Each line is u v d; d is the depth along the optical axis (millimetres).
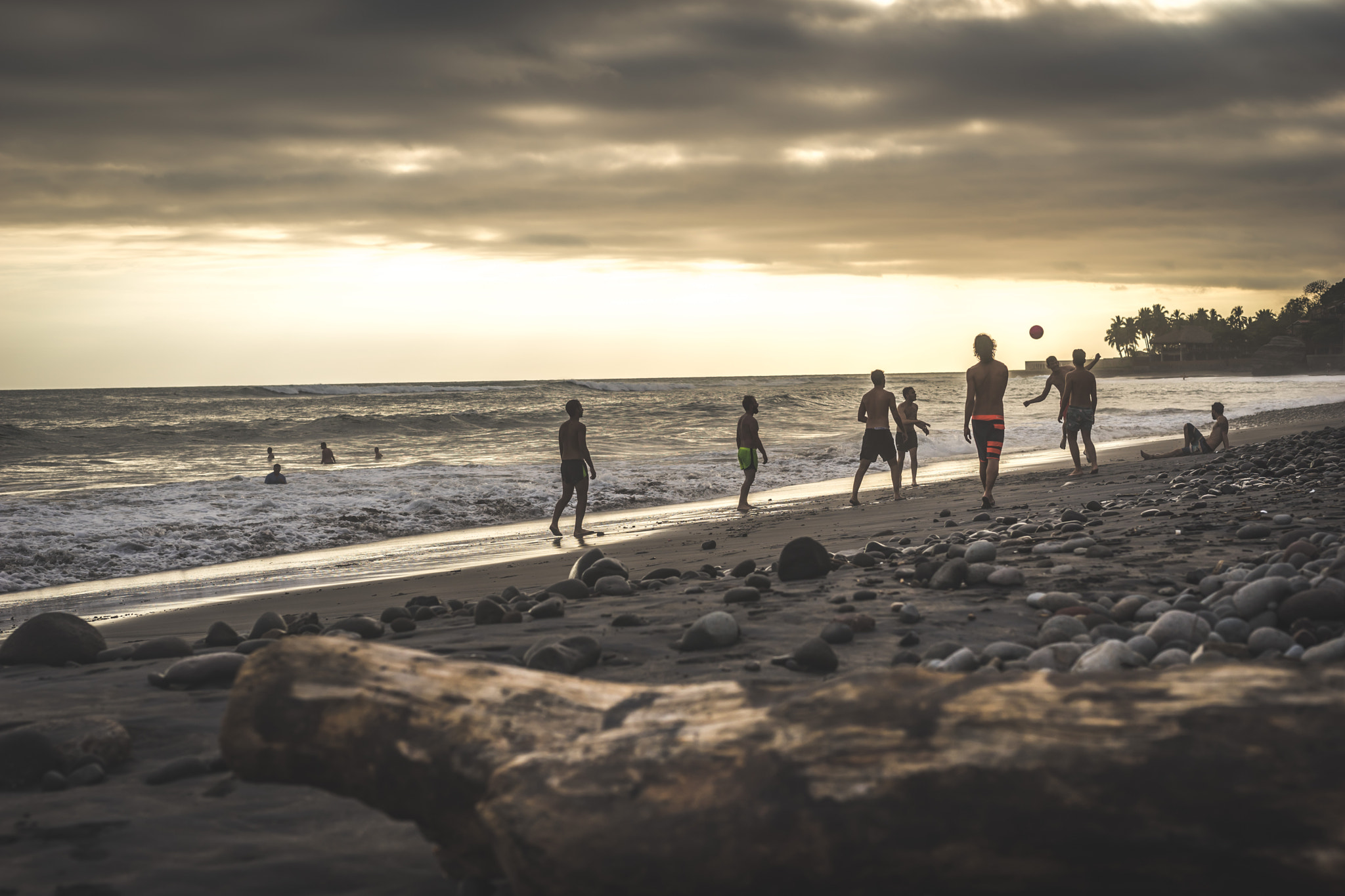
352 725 1793
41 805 2561
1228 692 1418
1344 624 3312
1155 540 5938
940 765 1415
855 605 4645
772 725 1580
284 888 2031
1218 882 1289
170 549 11359
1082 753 1369
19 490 20109
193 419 48531
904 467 18641
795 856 1412
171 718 3420
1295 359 123688
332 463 25734
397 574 9180
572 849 1486
